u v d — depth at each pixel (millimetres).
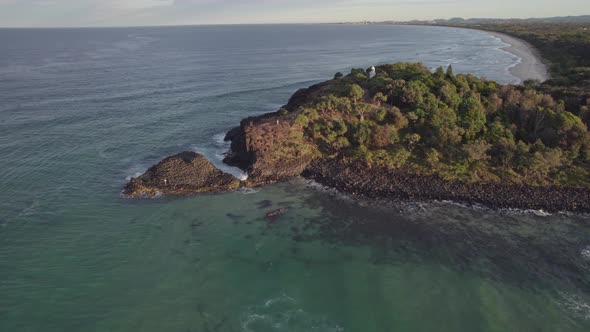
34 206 50844
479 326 32344
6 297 35312
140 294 36188
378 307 34688
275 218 49062
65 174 60281
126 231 45938
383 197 53594
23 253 41438
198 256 41688
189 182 56188
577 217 48062
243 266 40188
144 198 53438
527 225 46625
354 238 44844
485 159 58000
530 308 34125
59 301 35094
